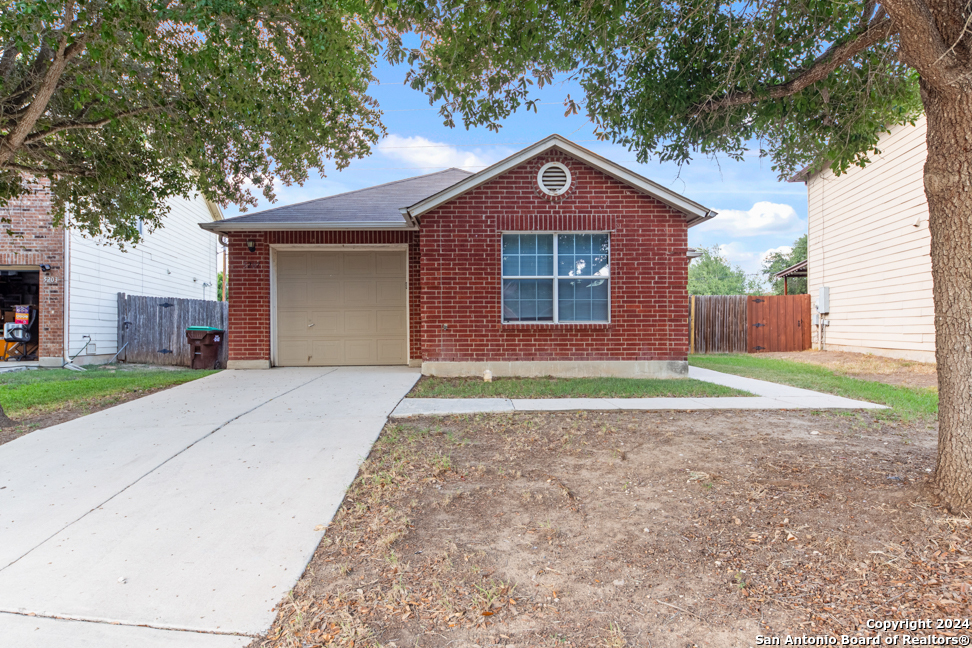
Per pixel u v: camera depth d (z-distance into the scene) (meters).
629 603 2.56
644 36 5.43
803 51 5.57
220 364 12.74
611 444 4.93
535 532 3.27
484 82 5.68
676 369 9.27
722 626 2.38
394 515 3.51
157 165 8.54
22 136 6.02
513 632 2.36
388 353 10.88
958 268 3.27
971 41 3.16
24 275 14.53
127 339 14.27
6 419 5.87
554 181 9.17
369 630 2.38
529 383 8.41
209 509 3.63
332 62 6.61
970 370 3.25
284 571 2.88
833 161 6.27
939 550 2.88
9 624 2.43
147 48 5.55
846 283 14.55
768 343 16.09
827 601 2.53
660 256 9.24
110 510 3.61
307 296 10.77
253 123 7.48
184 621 2.47
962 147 3.19
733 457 4.46
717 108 5.67
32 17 4.90
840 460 4.34
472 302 9.20
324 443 5.02
